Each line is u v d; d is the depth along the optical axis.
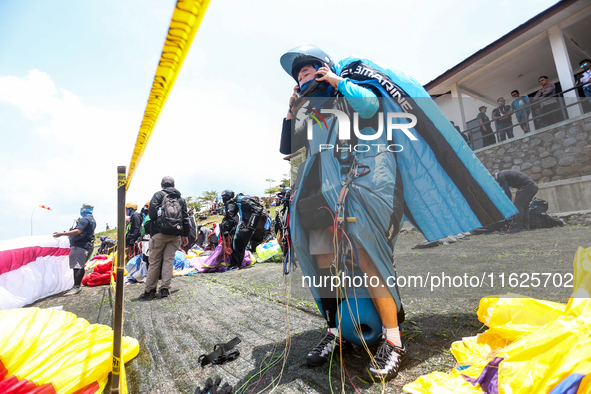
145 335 2.16
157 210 3.53
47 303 3.73
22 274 3.66
